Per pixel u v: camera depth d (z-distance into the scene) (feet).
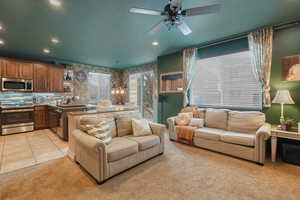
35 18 8.42
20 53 15.08
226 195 5.78
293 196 5.72
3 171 7.44
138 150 8.00
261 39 10.06
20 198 5.60
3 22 8.81
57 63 18.63
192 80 14.52
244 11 8.00
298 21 8.92
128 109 11.12
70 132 9.12
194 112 12.73
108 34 10.79
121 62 19.77
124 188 6.17
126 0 6.95
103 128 7.84
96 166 6.39
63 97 18.84
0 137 13.16
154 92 19.40
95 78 22.21
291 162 8.27
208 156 9.30
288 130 8.39
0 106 14.01
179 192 5.94
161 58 16.62
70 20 8.71
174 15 6.78
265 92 10.01
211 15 8.38
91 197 5.65
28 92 15.55
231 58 12.07
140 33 10.65
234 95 11.98
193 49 13.67
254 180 6.75
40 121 15.98
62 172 7.37
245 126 10.00
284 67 9.48
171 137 12.50
